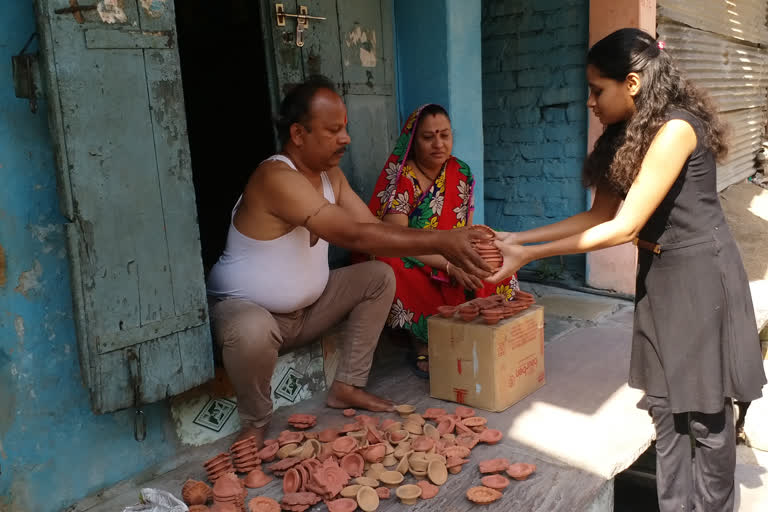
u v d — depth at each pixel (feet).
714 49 21.74
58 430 6.95
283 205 7.47
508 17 16.46
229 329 7.60
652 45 6.75
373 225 7.23
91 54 6.40
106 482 7.36
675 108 6.66
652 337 7.23
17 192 6.49
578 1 15.26
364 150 11.82
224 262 8.46
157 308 7.16
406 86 12.95
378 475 7.20
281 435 8.02
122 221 6.77
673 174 6.54
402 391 9.79
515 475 7.14
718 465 7.05
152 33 6.91
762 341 13.11
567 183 16.31
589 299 14.85
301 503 6.57
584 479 7.18
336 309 9.12
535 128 16.58
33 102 6.41
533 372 9.57
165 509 6.42
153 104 6.98
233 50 14.90
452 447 7.63
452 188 10.96
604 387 9.71
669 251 6.85
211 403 8.34
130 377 6.97
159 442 7.84
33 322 6.70
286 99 7.98
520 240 7.84
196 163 16.66
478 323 8.98
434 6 12.23
